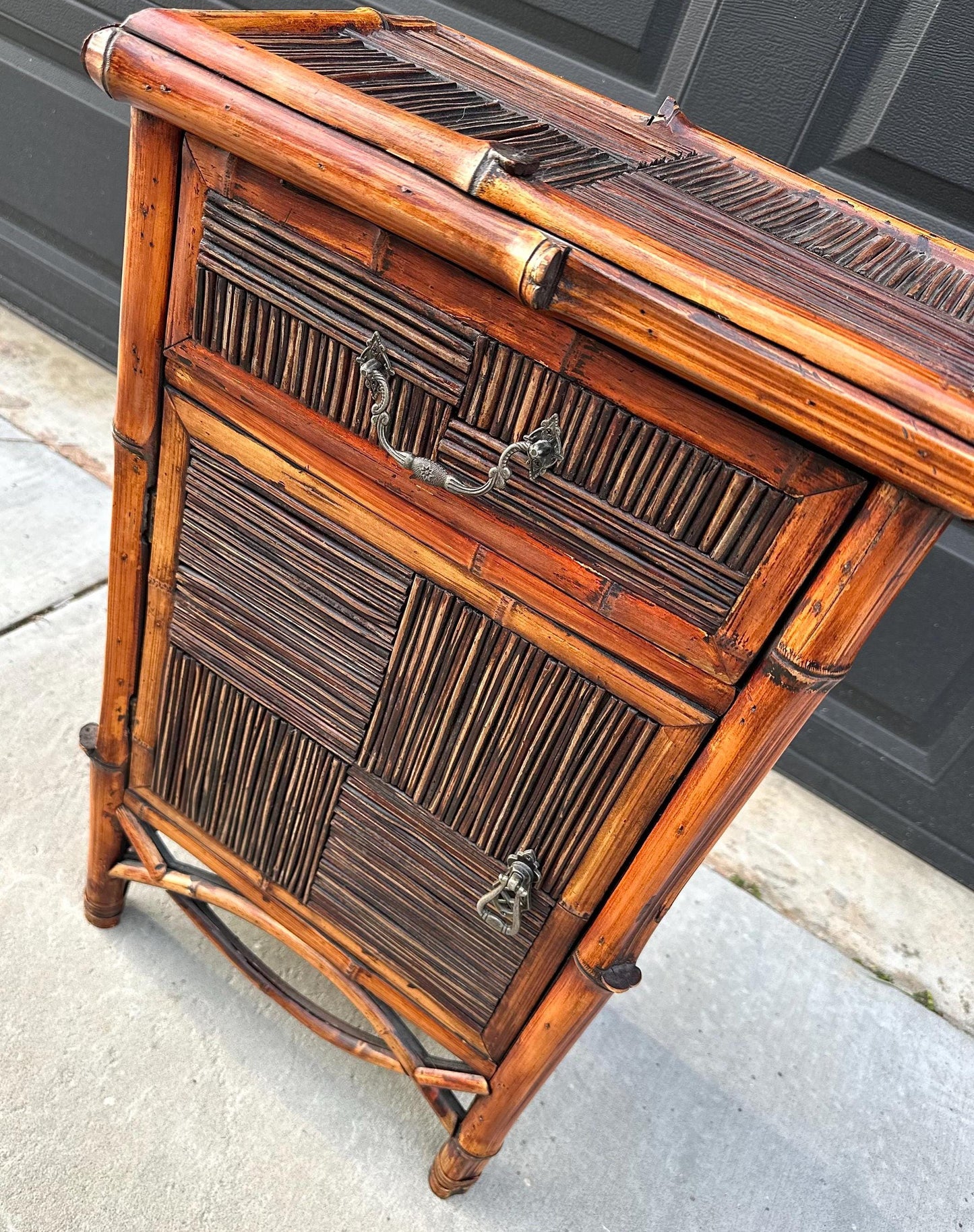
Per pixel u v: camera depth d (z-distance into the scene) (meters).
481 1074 0.88
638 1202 1.01
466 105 0.73
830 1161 1.11
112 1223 0.86
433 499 0.66
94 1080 0.95
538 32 1.33
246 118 0.57
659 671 0.63
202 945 1.11
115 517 0.81
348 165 0.55
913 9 1.12
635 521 0.60
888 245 0.79
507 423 0.61
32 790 1.18
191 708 0.88
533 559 0.64
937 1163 1.14
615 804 0.69
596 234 0.52
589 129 0.80
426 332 0.60
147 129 0.63
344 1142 0.98
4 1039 0.96
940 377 0.50
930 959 1.41
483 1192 0.98
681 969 1.28
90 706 1.31
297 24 0.74
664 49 1.26
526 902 0.75
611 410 0.57
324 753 0.82
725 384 0.51
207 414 0.73
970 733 1.45
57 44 1.66
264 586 0.77
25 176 1.81
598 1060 1.14
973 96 1.14
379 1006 0.92
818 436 0.50
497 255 0.52
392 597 0.72
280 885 0.93
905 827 1.57
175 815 0.96
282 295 0.65
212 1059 1.01
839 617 0.55
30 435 1.73
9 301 1.99
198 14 0.65
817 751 1.60
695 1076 1.16
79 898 1.10
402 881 0.84
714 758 0.63
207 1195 0.90
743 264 0.60
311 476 0.71
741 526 0.57
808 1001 1.29
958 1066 1.26
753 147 1.27
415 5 1.39
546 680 0.68
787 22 1.17
